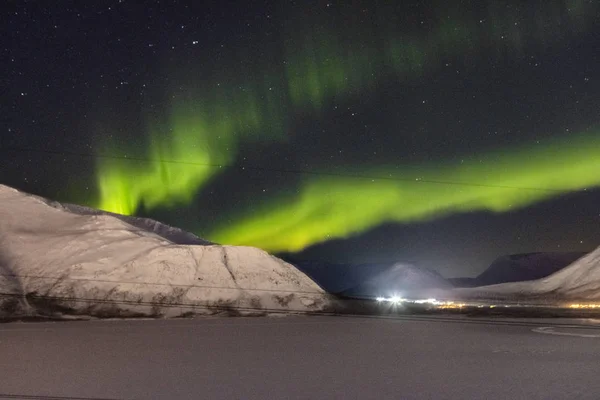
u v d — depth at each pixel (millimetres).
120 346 25359
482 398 14055
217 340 28266
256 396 14273
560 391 14891
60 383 15992
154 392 14719
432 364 19984
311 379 16797
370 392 14828
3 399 13734
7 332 33000
